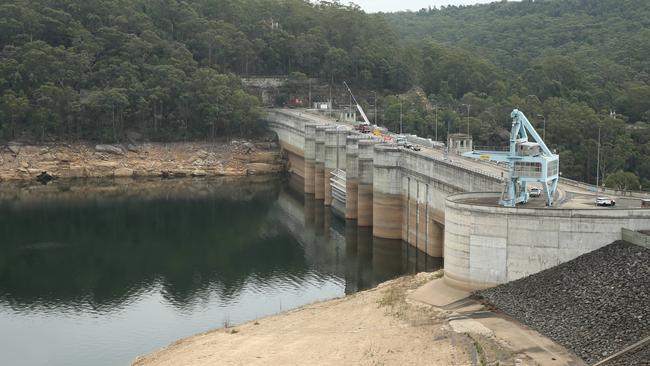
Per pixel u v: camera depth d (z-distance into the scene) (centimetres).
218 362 9344
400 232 17488
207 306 13100
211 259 16425
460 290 10919
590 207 11381
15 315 12794
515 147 11381
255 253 16962
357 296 11762
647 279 9038
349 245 17612
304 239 18375
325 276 14962
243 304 13162
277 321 11075
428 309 10256
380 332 9644
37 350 11256
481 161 16150
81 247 17412
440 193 15162
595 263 9862
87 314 12812
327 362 8925
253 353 9538
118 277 14988
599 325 8700
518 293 10069
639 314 8569
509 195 11256
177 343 10738
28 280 14788
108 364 10681
